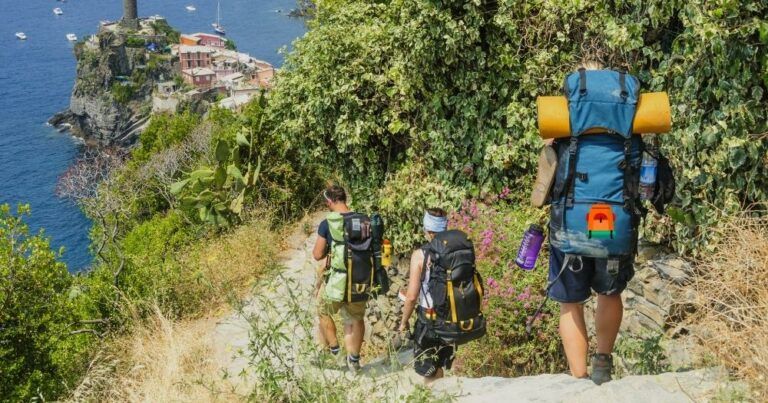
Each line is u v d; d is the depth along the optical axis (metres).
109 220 14.34
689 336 4.92
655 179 3.34
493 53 7.06
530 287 6.17
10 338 7.33
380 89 8.42
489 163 7.31
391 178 8.69
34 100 167.25
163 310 8.43
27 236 7.84
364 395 4.34
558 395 3.57
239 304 4.92
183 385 5.32
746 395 3.07
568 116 3.26
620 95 3.23
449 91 7.56
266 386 4.35
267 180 13.16
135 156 50.38
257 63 155.12
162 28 163.38
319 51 8.95
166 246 14.80
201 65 149.75
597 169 3.26
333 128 9.17
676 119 5.41
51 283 7.96
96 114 137.50
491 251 6.60
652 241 5.75
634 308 5.84
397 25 8.52
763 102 4.82
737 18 4.73
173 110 131.88
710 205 5.16
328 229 5.96
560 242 3.34
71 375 7.41
